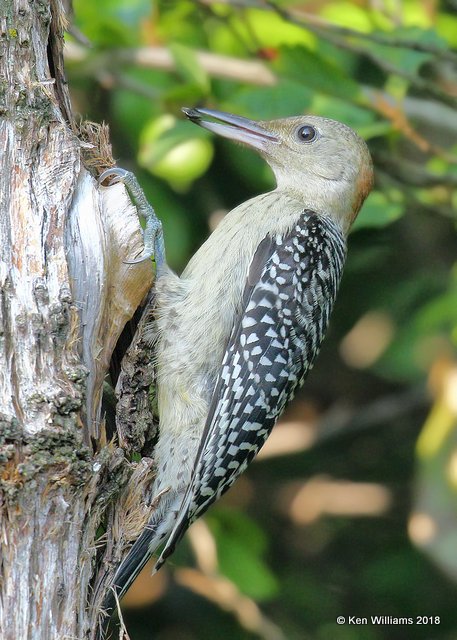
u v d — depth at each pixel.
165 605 12.89
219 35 12.38
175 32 12.20
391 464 14.34
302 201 9.87
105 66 11.63
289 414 14.38
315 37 11.98
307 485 13.94
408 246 13.51
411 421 14.44
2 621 6.48
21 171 7.29
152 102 11.90
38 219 7.20
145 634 12.91
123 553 8.02
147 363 8.45
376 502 13.88
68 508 6.69
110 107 12.41
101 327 7.52
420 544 12.34
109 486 7.26
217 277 8.76
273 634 11.87
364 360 13.80
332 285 9.48
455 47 12.41
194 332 8.59
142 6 11.62
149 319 8.54
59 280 7.05
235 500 13.88
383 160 11.47
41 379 6.77
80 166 7.54
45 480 6.59
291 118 10.14
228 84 12.01
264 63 11.36
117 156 12.36
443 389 12.53
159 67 11.62
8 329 6.81
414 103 11.91
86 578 6.91
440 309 11.93
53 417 6.67
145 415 8.40
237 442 8.66
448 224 13.41
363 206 11.25
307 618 13.42
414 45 11.01
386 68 11.13
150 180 12.02
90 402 7.34
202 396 8.57
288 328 8.88
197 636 12.91
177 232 12.04
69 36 11.52
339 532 14.02
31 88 7.44
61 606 6.66
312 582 13.69
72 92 12.32
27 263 7.05
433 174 11.46
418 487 12.52
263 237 9.05
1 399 6.64
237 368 8.62
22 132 7.36
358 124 11.36
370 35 10.95
